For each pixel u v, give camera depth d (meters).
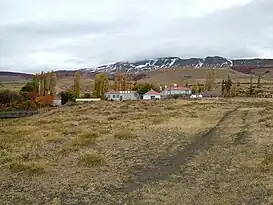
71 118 46.00
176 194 13.46
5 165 18.23
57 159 19.53
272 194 13.13
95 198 13.18
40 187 14.60
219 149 22.17
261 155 19.78
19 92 88.88
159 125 34.44
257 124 34.03
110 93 115.19
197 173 16.48
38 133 30.19
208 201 12.56
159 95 117.12
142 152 21.48
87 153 20.88
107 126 34.44
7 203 12.71
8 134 31.25
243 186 14.23
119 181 15.35
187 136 27.64
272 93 126.38
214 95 124.75
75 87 107.81
